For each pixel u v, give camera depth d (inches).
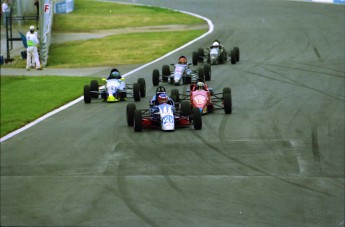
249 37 6264.8
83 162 2388.0
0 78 5123.0
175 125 2886.3
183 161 2354.8
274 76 4318.4
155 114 2881.4
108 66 5447.8
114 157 2436.0
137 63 5462.6
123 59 5733.3
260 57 5216.5
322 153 2470.5
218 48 4968.0
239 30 6697.8
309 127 2888.8
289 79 4190.5
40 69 5502.0
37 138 2861.7
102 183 2106.3
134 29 7372.1
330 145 2586.1
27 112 3572.8
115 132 2856.8
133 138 2721.5
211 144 2591.0
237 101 3518.7
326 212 1828.2
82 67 5502.0
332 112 3193.9
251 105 3395.7
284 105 3380.9
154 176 2176.4
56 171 2281.0
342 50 5305.1
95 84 3735.2
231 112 3198.8
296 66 4704.7
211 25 7194.9
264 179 2139.5
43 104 3799.2
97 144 2655.0
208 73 4188.0
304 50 5418.3
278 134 2763.3
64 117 3321.9
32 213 1817.2
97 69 5339.6
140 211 1820.9
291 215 1798.7
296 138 2696.9
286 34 6264.8
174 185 2073.1
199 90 3221.0
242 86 3988.7
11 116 3474.4
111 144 2640.3
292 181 2119.8
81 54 6131.9
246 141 2640.3
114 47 6358.3
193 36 6628.9
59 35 7214.6
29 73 5334.6
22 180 2177.7
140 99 3654.0
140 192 2001.7
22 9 7372.1
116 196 1964.8
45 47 5787.4
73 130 2967.5
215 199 1931.6
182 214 1796.3
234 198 1941.4
